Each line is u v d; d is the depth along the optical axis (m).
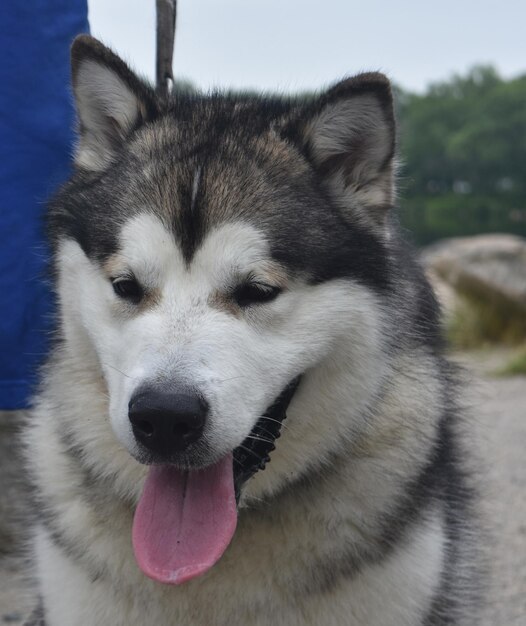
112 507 0.80
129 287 0.75
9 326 1.01
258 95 0.88
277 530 0.78
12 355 1.01
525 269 3.06
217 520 0.74
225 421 0.71
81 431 0.81
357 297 0.78
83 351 0.80
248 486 0.79
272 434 0.78
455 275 3.14
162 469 0.76
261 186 0.77
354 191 0.82
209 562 0.72
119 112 0.83
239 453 0.77
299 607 0.78
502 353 2.91
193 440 0.70
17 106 1.00
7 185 1.00
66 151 1.03
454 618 0.85
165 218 0.75
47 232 0.85
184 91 0.90
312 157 0.81
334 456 0.80
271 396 0.75
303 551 0.78
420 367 0.83
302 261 0.76
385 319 0.80
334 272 0.77
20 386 1.02
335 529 0.78
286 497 0.79
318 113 0.80
